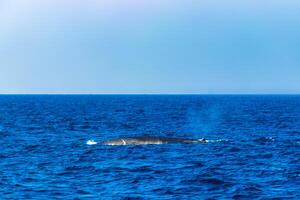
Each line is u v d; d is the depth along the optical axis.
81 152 155.38
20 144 179.88
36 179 113.12
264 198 96.62
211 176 115.69
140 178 113.75
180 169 125.06
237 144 176.12
